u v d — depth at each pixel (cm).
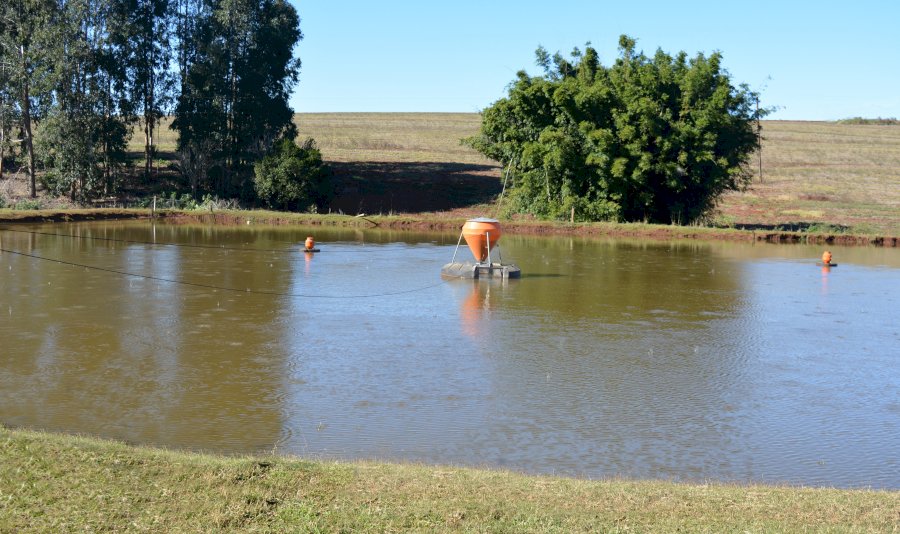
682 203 4991
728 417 1312
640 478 1046
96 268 2789
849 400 1421
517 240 4172
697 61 4997
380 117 13925
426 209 6159
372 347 1738
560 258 3378
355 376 1508
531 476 969
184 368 1540
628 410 1334
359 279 2702
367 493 861
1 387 1394
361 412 1298
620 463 1101
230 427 1213
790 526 790
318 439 1169
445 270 2791
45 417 1241
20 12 5462
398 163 7838
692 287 2622
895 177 7994
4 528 758
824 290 2612
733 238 4316
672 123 4888
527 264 3164
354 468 950
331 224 4812
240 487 866
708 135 4791
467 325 1975
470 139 5288
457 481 911
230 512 802
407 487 883
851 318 2155
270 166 5616
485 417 1283
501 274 2775
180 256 3173
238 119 6106
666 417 1303
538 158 4794
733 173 4972
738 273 2977
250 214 4866
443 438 1186
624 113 4816
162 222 4719
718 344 1820
